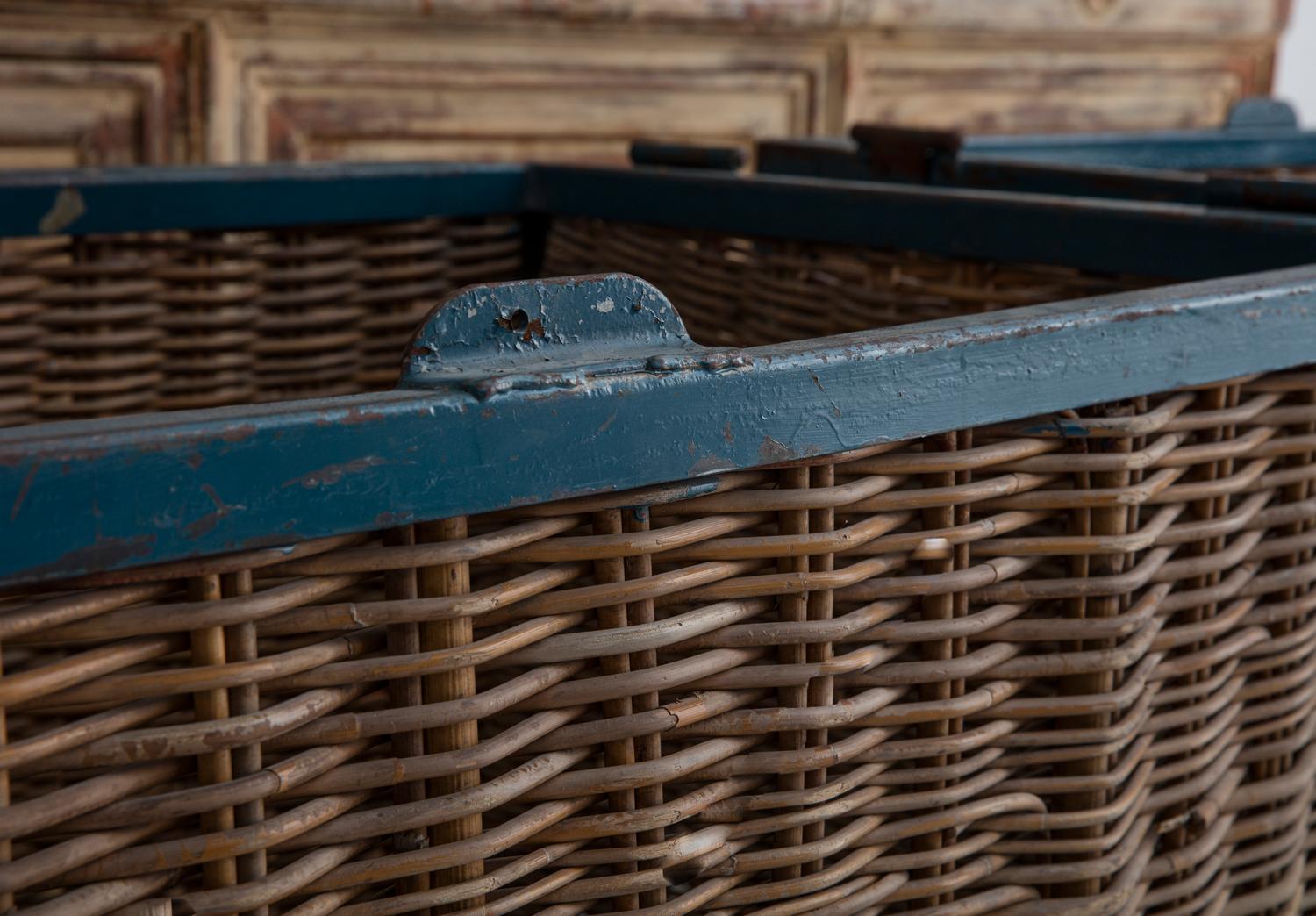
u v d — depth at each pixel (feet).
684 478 1.62
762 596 1.78
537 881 1.69
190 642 1.41
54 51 5.70
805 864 1.88
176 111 6.07
